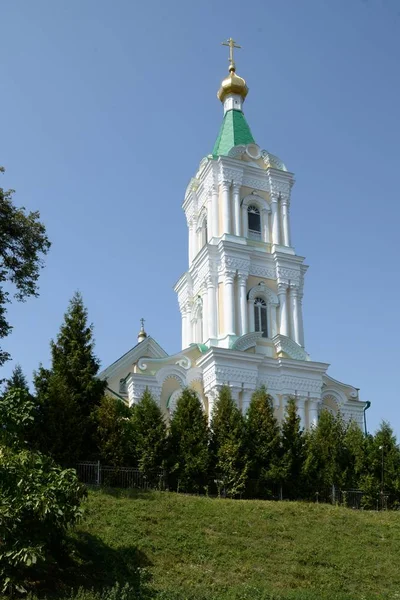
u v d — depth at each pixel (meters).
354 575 24.94
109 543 24.16
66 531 22.55
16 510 18.69
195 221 53.84
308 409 46.19
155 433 34.25
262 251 49.94
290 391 45.75
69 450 32.09
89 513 26.27
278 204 52.09
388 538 28.98
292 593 22.00
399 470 37.56
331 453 37.19
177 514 27.89
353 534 28.78
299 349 47.28
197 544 25.48
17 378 35.00
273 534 27.47
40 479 20.06
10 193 34.00
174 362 45.56
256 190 51.94
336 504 34.81
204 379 45.38
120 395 47.34
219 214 50.31
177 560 24.12
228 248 48.09
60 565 21.30
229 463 34.28
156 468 33.44
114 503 27.91
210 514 28.52
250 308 48.22
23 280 33.94
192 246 53.53
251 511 29.59
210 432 36.25
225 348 44.56
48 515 19.33
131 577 22.22
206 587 22.23
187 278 52.12
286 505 31.19
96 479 32.03
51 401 32.72
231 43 58.25
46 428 32.31
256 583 23.16
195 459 33.94
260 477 34.69
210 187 51.16
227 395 37.75
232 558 24.91
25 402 23.62
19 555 18.30
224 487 33.97
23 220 33.62
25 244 33.69
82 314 37.06
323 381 49.12
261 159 53.03
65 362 35.41
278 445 36.12
